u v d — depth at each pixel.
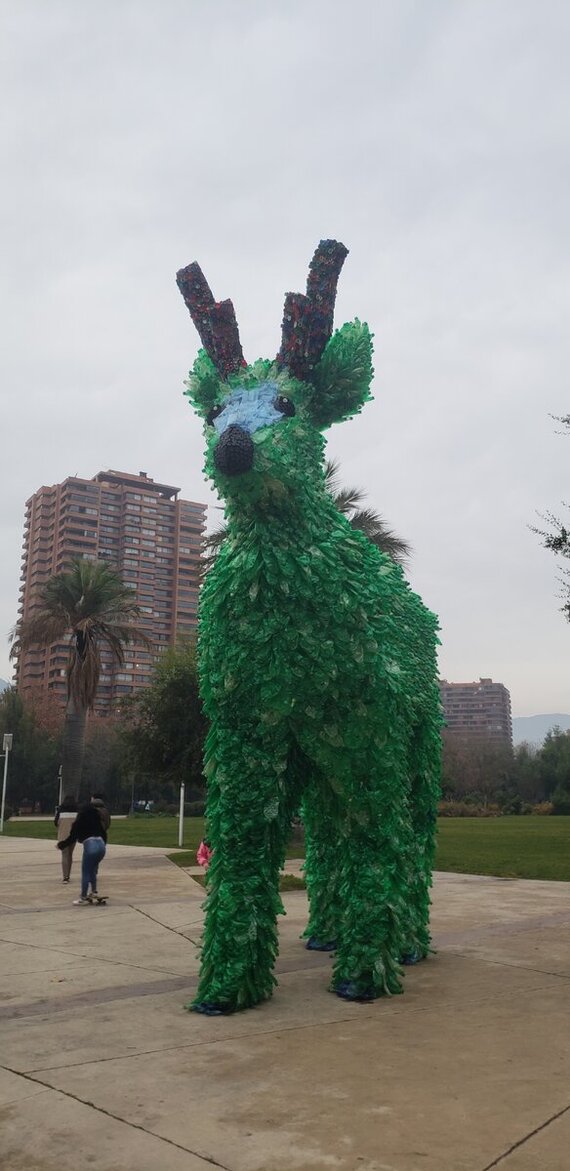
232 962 4.57
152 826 32.16
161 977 5.57
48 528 77.25
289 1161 2.60
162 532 76.06
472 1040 3.86
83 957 6.33
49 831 30.16
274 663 4.56
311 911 6.48
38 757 50.38
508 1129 2.81
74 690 22.42
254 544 4.63
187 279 5.11
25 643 22.83
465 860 14.59
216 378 5.09
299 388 4.76
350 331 5.02
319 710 4.64
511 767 67.12
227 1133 2.82
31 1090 3.27
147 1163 2.61
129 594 23.30
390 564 5.90
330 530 4.86
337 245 4.96
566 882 11.45
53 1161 2.64
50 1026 4.27
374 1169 2.54
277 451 4.41
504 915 8.20
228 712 4.78
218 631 4.74
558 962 5.80
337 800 4.95
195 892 10.66
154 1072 3.47
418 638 5.98
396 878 4.84
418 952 5.87
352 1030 4.06
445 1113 2.96
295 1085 3.27
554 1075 3.36
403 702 4.88
